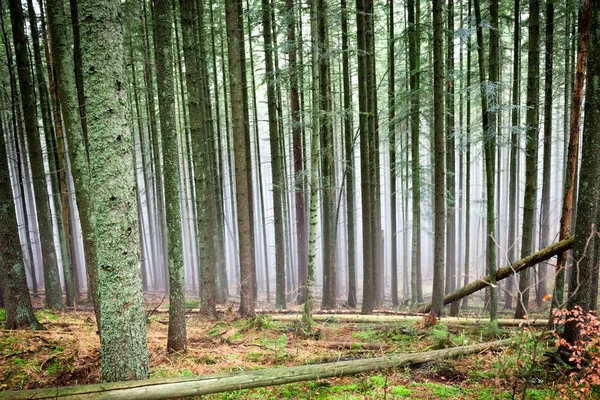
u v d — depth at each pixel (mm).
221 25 14828
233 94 8961
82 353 6168
